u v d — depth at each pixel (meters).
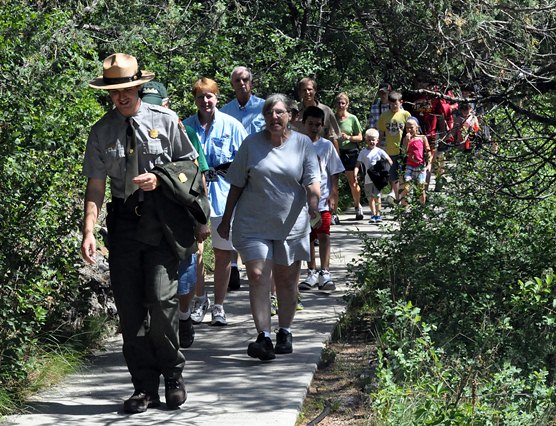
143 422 7.04
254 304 8.61
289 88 19.06
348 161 17.53
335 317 10.30
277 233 8.61
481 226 10.66
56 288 8.75
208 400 7.57
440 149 12.11
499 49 10.88
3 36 8.77
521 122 11.55
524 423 6.71
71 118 8.92
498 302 8.98
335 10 18.36
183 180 7.03
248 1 18.59
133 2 14.90
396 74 12.15
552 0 10.65
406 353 7.84
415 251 10.44
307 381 8.09
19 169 7.84
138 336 7.24
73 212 8.44
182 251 7.08
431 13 10.88
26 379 7.75
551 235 10.24
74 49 10.81
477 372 7.43
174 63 15.63
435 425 6.38
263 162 8.52
